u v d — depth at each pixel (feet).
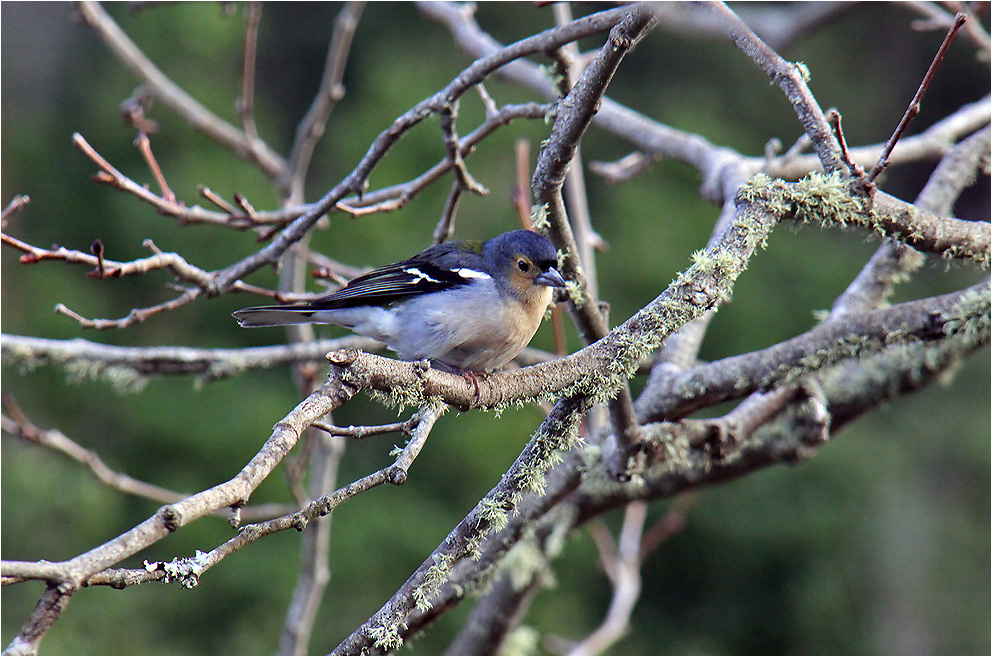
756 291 56.44
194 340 53.42
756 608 54.70
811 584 54.19
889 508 54.60
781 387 19.95
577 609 51.80
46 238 54.80
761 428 23.75
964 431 55.77
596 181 60.13
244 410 50.83
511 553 25.41
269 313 19.84
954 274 56.75
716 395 19.69
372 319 19.27
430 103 18.98
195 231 52.95
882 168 16.01
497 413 14.84
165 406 50.62
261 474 11.19
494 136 56.44
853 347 18.63
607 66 14.83
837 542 54.29
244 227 21.33
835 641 53.57
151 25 57.77
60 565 9.84
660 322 15.42
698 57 64.49
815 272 57.00
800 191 16.19
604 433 22.25
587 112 15.37
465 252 19.89
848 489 54.75
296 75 66.74
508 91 57.88
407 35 64.59
